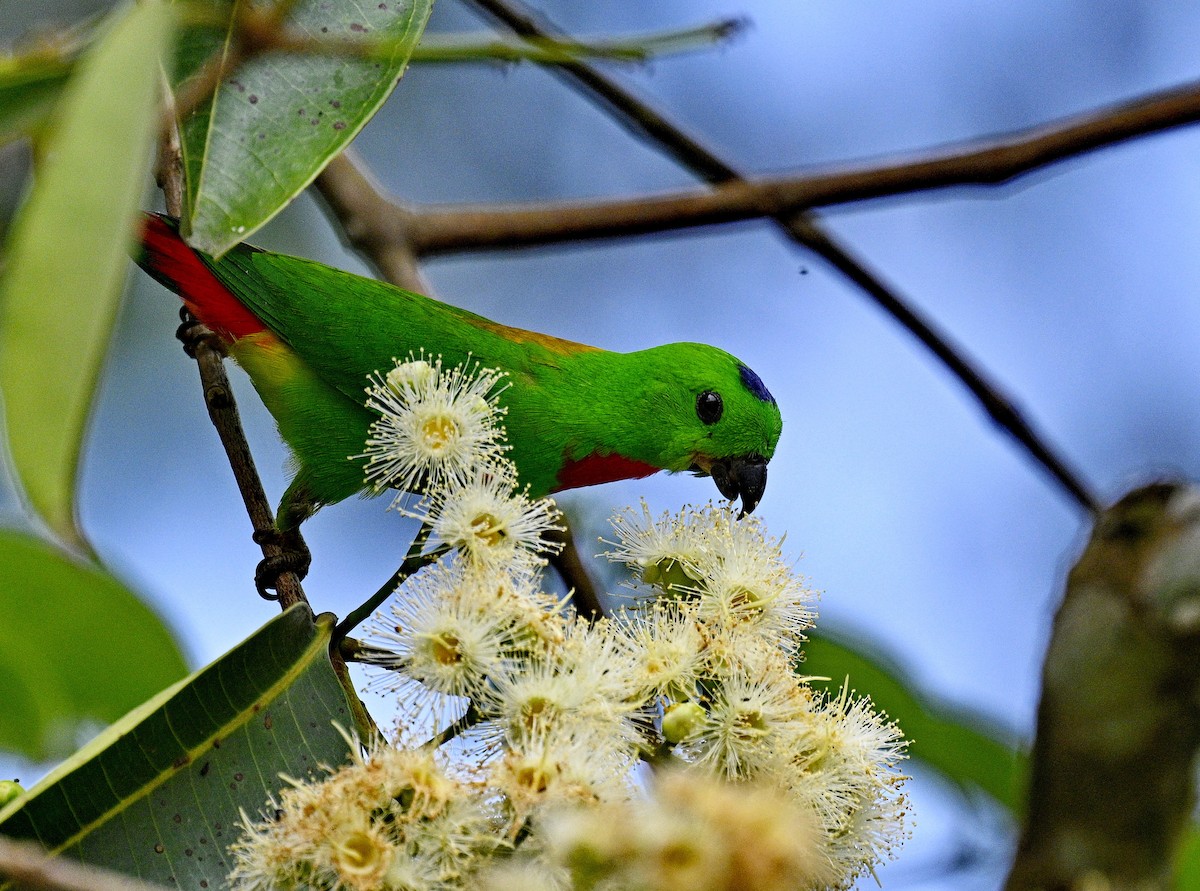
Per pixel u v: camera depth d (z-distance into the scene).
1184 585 4.70
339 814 4.89
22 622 6.99
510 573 5.93
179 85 5.19
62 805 5.02
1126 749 4.83
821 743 5.63
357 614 6.34
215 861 5.26
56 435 3.10
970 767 7.95
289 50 4.58
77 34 5.04
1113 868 4.88
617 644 5.79
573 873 4.24
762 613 6.20
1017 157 9.22
